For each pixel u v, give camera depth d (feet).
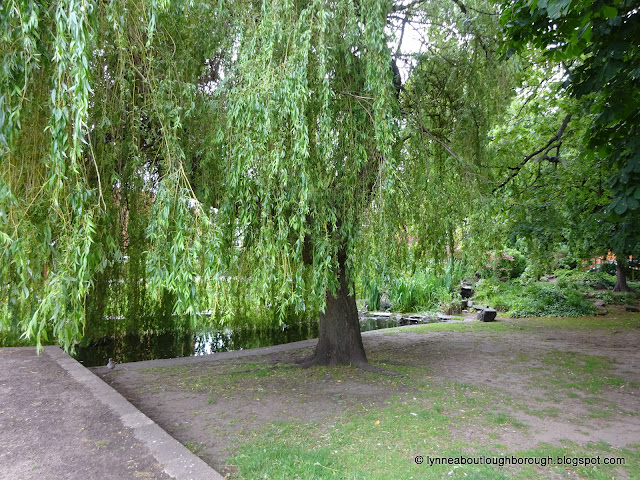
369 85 13.65
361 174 15.44
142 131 13.37
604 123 14.37
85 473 10.07
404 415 14.78
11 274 11.05
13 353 23.81
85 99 8.14
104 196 12.17
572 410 15.47
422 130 19.25
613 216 15.47
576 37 12.67
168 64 13.34
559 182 26.99
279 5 13.17
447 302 49.42
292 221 12.32
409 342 29.43
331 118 13.96
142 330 30.12
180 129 13.26
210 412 15.37
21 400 15.71
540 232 27.55
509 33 14.71
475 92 20.63
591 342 28.60
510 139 31.71
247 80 12.87
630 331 32.09
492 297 50.37
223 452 11.84
